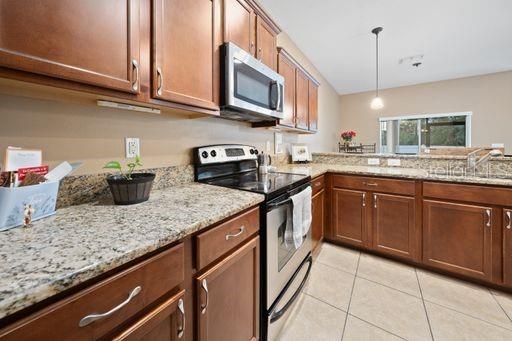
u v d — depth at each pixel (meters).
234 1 1.36
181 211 0.85
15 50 0.57
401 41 2.99
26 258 0.49
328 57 3.49
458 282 1.77
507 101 4.21
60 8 0.65
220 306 0.87
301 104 2.44
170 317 0.68
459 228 1.75
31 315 0.40
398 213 2.02
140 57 0.86
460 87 4.60
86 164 0.97
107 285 0.51
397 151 5.39
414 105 5.06
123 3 0.80
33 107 0.82
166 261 0.65
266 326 1.14
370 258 2.15
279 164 2.69
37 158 0.76
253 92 1.46
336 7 2.26
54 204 0.79
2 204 0.63
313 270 1.95
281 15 2.39
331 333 1.29
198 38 1.12
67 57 0.66
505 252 1.58
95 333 0.49
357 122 5.75
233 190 1.21
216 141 1.71
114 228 0.67
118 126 1.08
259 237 1.12
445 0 2.17
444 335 1.27
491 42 3.03
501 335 1.27
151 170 1.23
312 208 2.00
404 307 1.50
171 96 0.98
